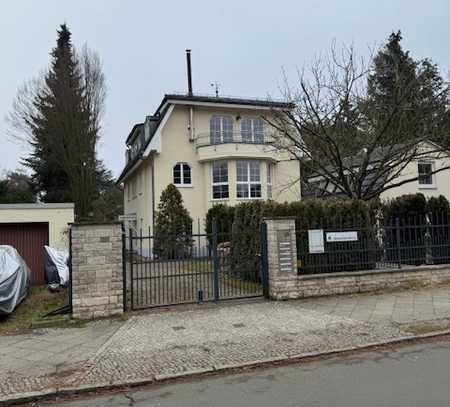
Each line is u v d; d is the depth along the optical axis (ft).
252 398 14.87
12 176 138.41
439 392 14.39
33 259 50.11
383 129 45.27
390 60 51.37
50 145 96.68
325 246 34.53
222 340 22.27
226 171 78.43
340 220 35.55
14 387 16.71
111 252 28.66
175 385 16.71
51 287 41.22
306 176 69.00
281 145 56.85
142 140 92.43
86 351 21.21
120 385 16.70
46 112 93.91
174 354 20.18
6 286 29.81
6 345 22.81
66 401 15.74
